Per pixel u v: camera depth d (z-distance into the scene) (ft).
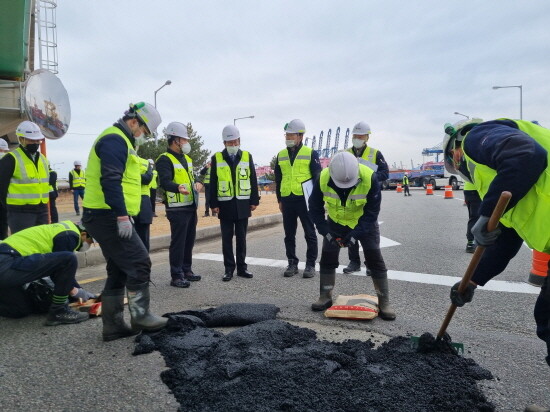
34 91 21.54
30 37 25.25
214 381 8.71
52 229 13.50
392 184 139.13
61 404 8.30
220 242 30.19
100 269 21.89
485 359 10.09
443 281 17.47
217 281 18.56
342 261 22.54
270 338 10.96
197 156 84.43
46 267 12.71
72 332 12.38
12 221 17.03
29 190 17.15
